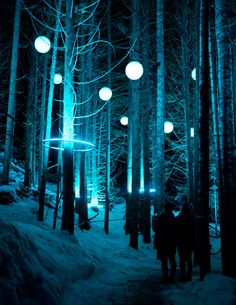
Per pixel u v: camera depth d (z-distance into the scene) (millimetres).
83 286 6375
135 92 13883
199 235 7039
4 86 22734
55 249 7141
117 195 33062
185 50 14359
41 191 12500
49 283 5090
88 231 14477
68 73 9727
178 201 25953
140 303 5543
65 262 6684
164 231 7309
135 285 6922
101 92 11484
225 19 7309
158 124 11648
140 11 16406
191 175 14156
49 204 15945
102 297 5848
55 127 30031
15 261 4805
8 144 14492
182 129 20703
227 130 7012
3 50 20500
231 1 10031
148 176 15992
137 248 13141
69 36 9875
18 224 7312
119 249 12859
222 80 7164
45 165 12617
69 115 9641
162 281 7141
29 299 4469
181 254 7363
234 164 6898
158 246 7297
